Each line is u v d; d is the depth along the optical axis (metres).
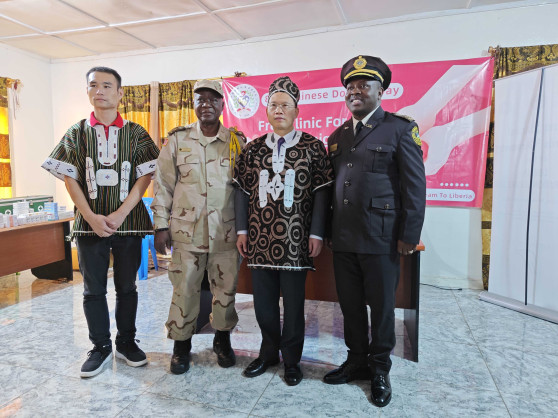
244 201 1.77
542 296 2.66
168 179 1.83
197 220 1.79
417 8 3.28
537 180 2.67
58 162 1.71
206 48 4.11
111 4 3.19
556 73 2.55
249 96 3.73
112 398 1.60
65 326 2.41
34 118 4.58
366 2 3.15
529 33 3.14
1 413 1.50
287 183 1.63
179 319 1.81
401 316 2.62
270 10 3.29
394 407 1.54
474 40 3.27
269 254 1.63
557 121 2.55
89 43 4.14
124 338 1.93
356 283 1.64
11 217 2.91
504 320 2.53
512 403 1.58
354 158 1.56
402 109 3.35
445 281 3.38
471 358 1.98
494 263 2.99
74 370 1.84
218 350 1.93
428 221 3.44
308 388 1.68
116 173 1.78
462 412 1.51
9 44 4.18
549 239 2.61
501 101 2.91
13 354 2.01
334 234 1.62
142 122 4.35
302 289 1.69
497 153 2.94
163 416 1.48
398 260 1.57
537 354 2.03
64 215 3.43
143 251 3.53
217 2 3.14
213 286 1.90
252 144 1.76
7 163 4.21
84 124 1.80
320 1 3.12
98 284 1.82
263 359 1.82
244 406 1.55
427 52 3.41
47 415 1.49
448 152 3.29
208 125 1.78
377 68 1.54
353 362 1.73
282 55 3.85
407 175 1.47
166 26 3.64
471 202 3.27
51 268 3.50
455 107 3.23
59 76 4.74
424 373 1.82
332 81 3.45
